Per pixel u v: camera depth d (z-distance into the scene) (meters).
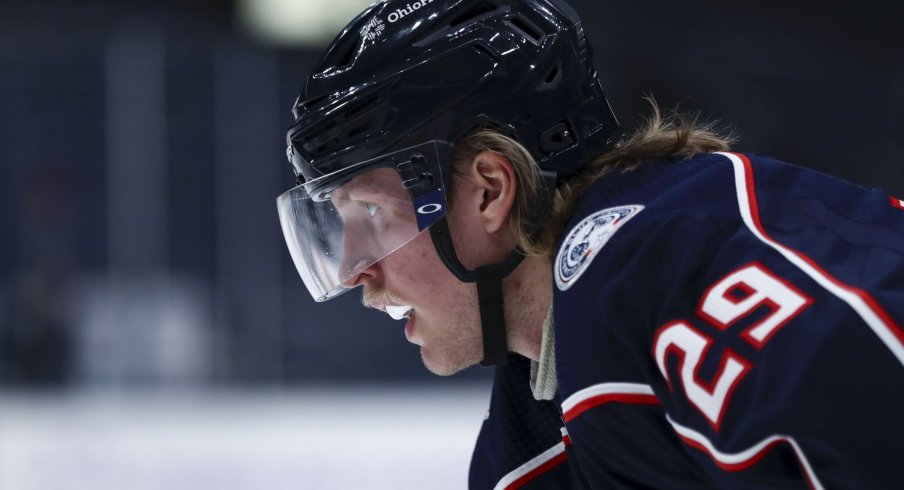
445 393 22.62
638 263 3.49
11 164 23.92
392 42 4.30
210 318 24.05
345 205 4.48
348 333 24.12
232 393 23.66
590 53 4.49
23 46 23.80
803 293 3.13
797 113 24.73
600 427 3.53
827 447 2.91
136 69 23.83
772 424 2.97
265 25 24.89
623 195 3.98
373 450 13.12
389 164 4.28
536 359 4.52
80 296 23.98
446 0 4.35
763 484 3.07
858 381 2.91
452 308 4.48
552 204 4.25
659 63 24.80
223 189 24.08
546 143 4.27
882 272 3.21
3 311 23.98
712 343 3.19
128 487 13.06
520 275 4.40
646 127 4.52
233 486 12.88
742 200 3.70
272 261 24.16
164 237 24.06
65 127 23.91
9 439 14.68
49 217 23.95
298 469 12.95
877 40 25.27
